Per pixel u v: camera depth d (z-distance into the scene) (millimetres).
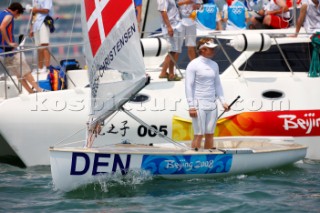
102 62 38250
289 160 42719
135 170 38188
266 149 41812
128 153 37812
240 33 48375
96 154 37188
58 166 36781
